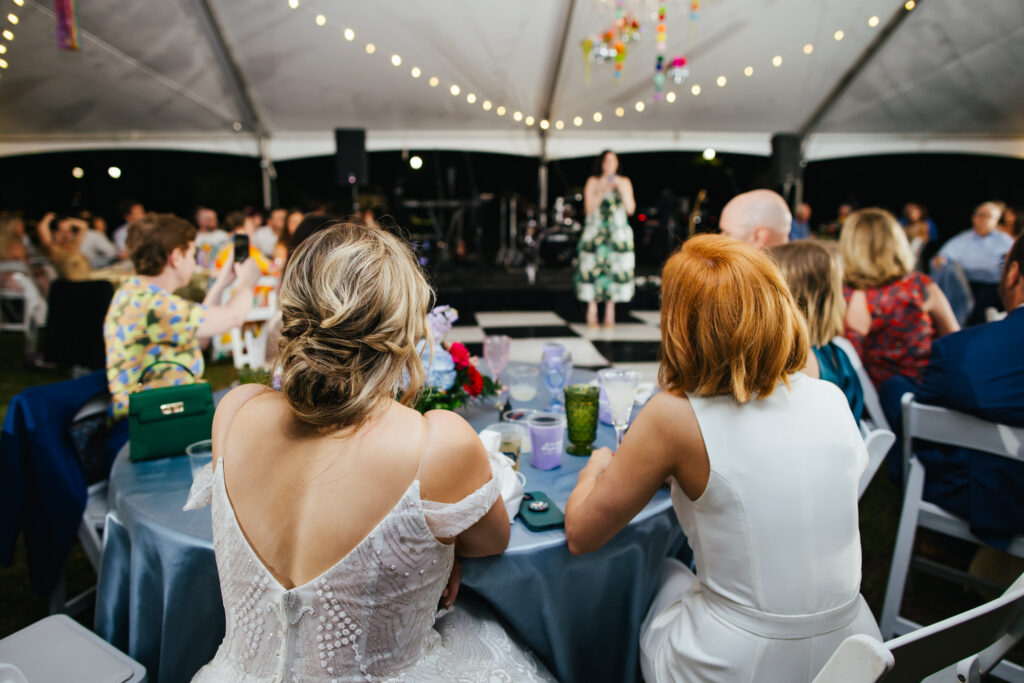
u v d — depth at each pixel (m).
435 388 1.31
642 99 6.36
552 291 7.37
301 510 0.72
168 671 1.02
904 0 4.83
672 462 0.90
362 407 0.74
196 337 1.79
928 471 1.63
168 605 1.00
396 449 0.74
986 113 6.39
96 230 5.98
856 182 9.78
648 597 1.12
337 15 4.84
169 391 1.31
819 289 1.69
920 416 1.59
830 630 0.88
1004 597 0.70
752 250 0.92
